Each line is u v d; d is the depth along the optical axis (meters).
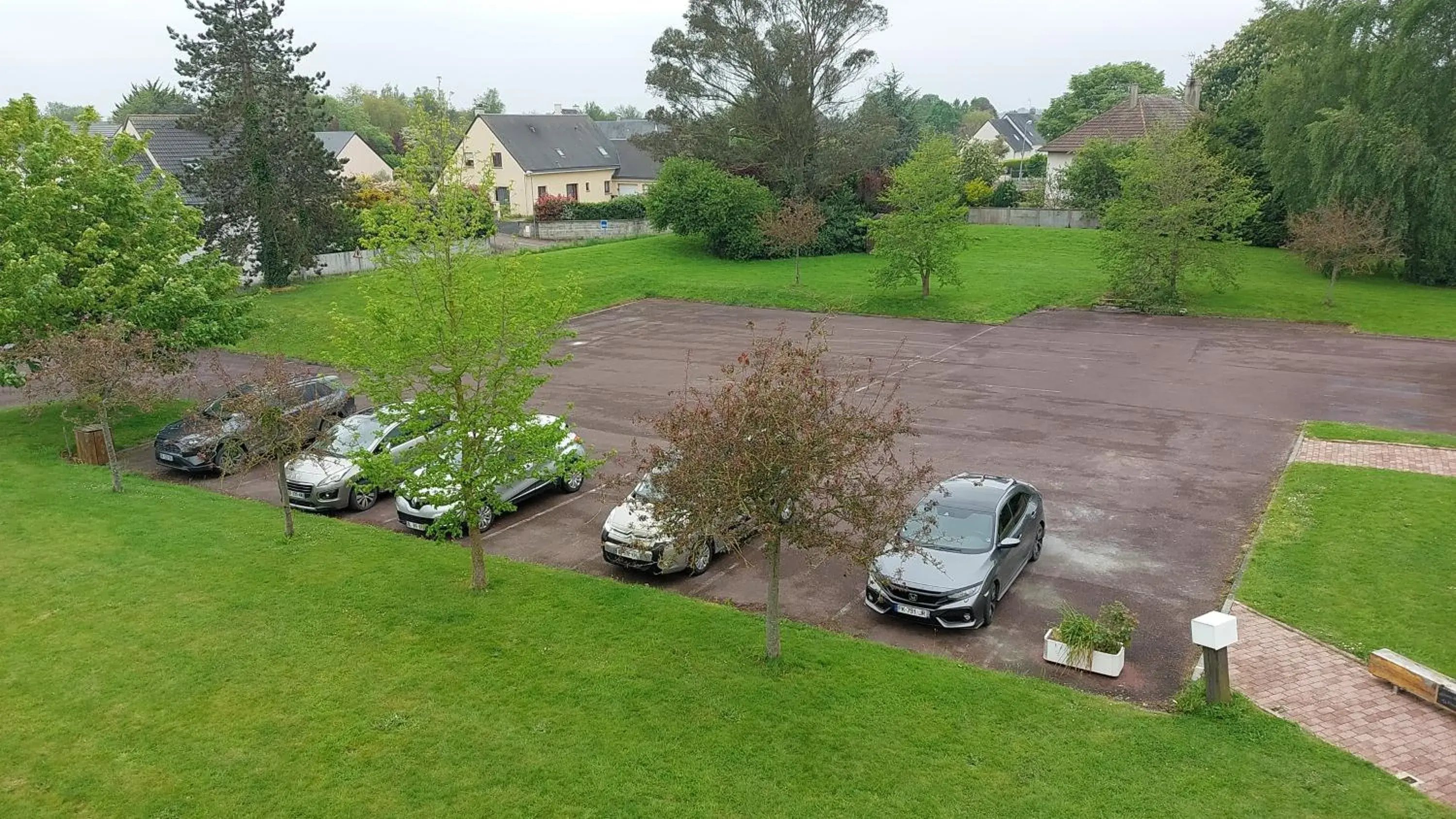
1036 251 47.09
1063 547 13.90
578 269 43.62
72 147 20.91
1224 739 8.63
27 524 14.66
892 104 73.31
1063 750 8.47
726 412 8.98
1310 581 12.09
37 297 18.28
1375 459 17.33
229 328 21.94
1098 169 52.25
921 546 11.06
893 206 46.75
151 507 15.66
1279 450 18.30
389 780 8.05
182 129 36.34
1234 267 33.00
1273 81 39.16
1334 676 9.91
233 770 8.20
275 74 36.22
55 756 8.41
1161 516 15.04
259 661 10.17
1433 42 33.62
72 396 21.95
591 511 15.99
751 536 14.58
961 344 29.41
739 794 7.85
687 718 9.00
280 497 16.98
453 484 11.64
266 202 35.31
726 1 47.62
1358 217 34.00
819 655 10.27
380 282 11.78
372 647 10.52
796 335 31.31
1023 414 21.31
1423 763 8.39
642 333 32.12
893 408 21.70
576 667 10.02
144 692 9.51
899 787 7.93
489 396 11.70
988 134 108.38
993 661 10.65
